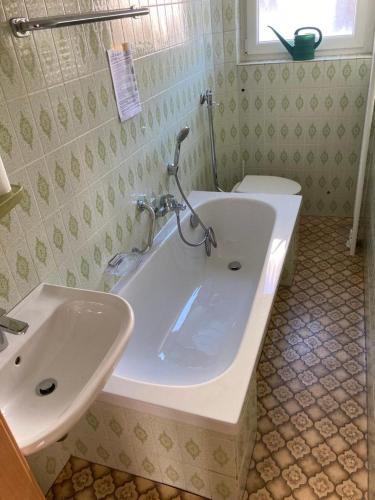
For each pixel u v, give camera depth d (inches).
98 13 54.8
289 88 114.0
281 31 114.3
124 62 68.3
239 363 54.4
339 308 93.0
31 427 40.8
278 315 92.4
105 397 52.7
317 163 122.5
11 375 43.6
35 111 51.0
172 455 56.4
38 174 52.6
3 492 23.7
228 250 105.6
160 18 79.3
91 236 65.0
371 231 91.9
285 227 86.2
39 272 54.4
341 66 107.9
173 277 89.4
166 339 82.4
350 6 106.5
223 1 104.9
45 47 51.3
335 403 72.3
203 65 104.5
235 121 121.3
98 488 63.4
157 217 85.8
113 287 72.4
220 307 91.0
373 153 101.6
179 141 85.2
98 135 63.9
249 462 63.2
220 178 126.5
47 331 49.1
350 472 62.1
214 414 48.3
